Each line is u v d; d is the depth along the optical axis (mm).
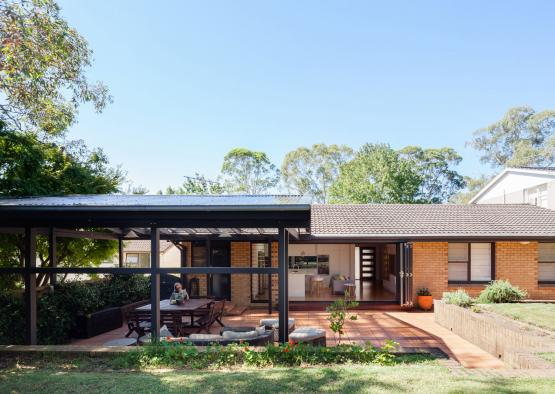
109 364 6223
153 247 7965
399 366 6070
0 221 8086
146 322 10352
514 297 11570
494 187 25469
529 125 44156
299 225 7883
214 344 7012
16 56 9664
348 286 16078
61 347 6820
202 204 7188
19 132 12672
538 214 16984
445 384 4738
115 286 12969
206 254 15203
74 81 12586
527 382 4777
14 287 13297
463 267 15453
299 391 4586
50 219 7945
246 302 16156
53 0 10945
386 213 17719
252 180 50750
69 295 10305
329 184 50500
